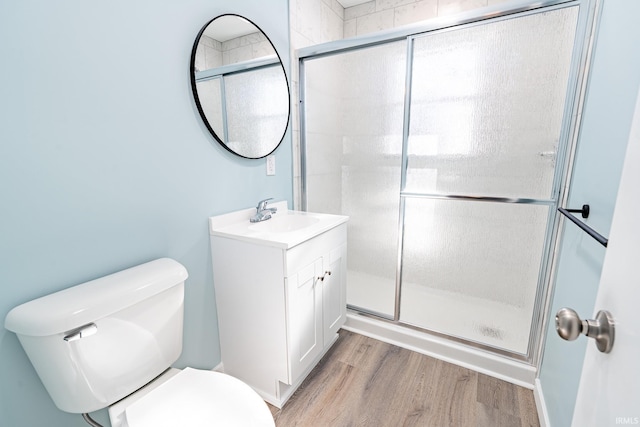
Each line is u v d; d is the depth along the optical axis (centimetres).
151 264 109
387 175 179
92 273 98
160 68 112
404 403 139
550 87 130
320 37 210
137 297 92
